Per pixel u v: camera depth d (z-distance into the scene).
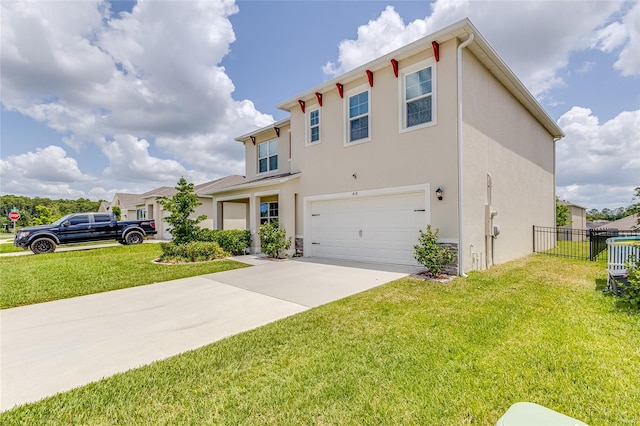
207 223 21.70
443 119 7.96
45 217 37.56
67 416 2.49
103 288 7.02
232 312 5.20
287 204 11.71
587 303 5.13
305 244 11.68
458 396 2.63
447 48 7.92
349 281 7.27
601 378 2.85
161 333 4.32
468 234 7.96
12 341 4.09
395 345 3.66
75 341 4.07
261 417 2.42
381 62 9.03
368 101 9.73
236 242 12.44
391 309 5.04
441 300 5.50
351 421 2.35
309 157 11.67
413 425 2.29
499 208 9.81
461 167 7.64
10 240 30.53
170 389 2.85
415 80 8.67
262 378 3.00
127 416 2.48
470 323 4.32
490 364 3.15
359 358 3.35
